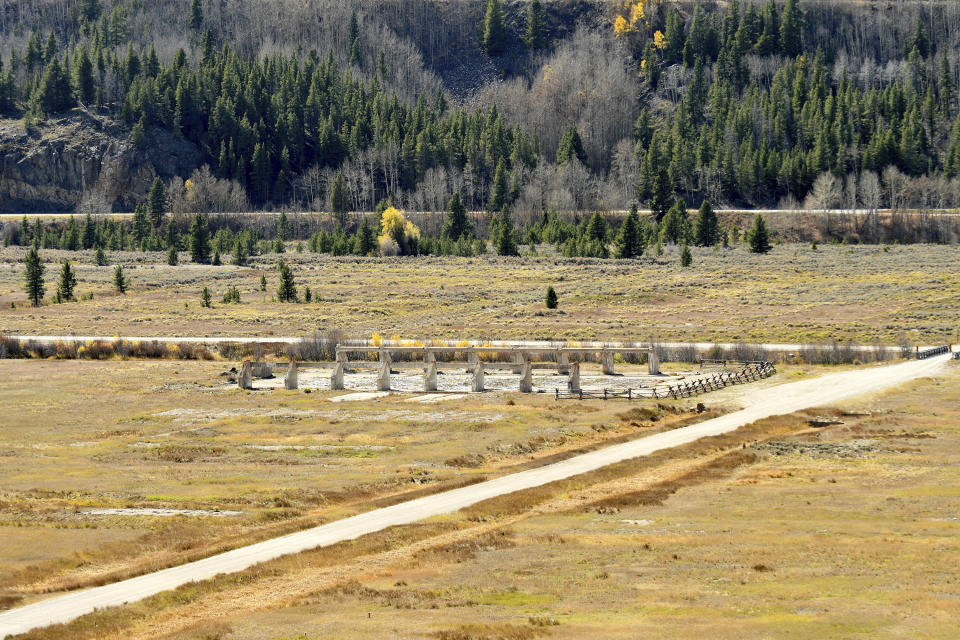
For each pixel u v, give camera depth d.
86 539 95.00
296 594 75.50
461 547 86.81
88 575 84.56
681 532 90.19
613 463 127.31
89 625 70.06
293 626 66.81
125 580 82.88
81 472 127.62
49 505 108.94
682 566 78.19
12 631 69.56
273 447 143.50
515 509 103.38
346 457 135.88
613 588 72.75
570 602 69.69
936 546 81.44
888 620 62.19
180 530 98.06
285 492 114.56
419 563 82.25
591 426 154.50
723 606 66.88
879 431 142.62
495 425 156.12
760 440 139.88
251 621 68.31
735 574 75.19
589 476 119.25
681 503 102.94
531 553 84.38
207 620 69.56
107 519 102.88
